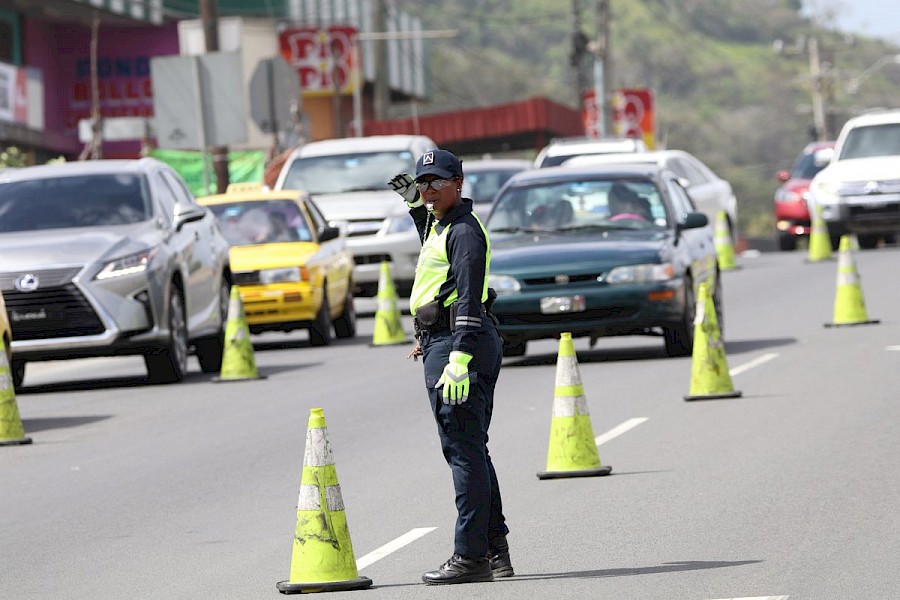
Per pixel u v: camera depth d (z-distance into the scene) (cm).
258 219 5891
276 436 3588
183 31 10450
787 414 3466
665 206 4778
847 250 5231
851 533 2319
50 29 11919
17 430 3653
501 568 2172
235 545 2488
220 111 7219
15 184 4806
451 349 2109
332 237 5844
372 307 7938
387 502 2753
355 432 3581
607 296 4472
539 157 8044
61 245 4481
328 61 14750
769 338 5000
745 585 2053
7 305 4406
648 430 3359
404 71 18500
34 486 3097
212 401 4262
